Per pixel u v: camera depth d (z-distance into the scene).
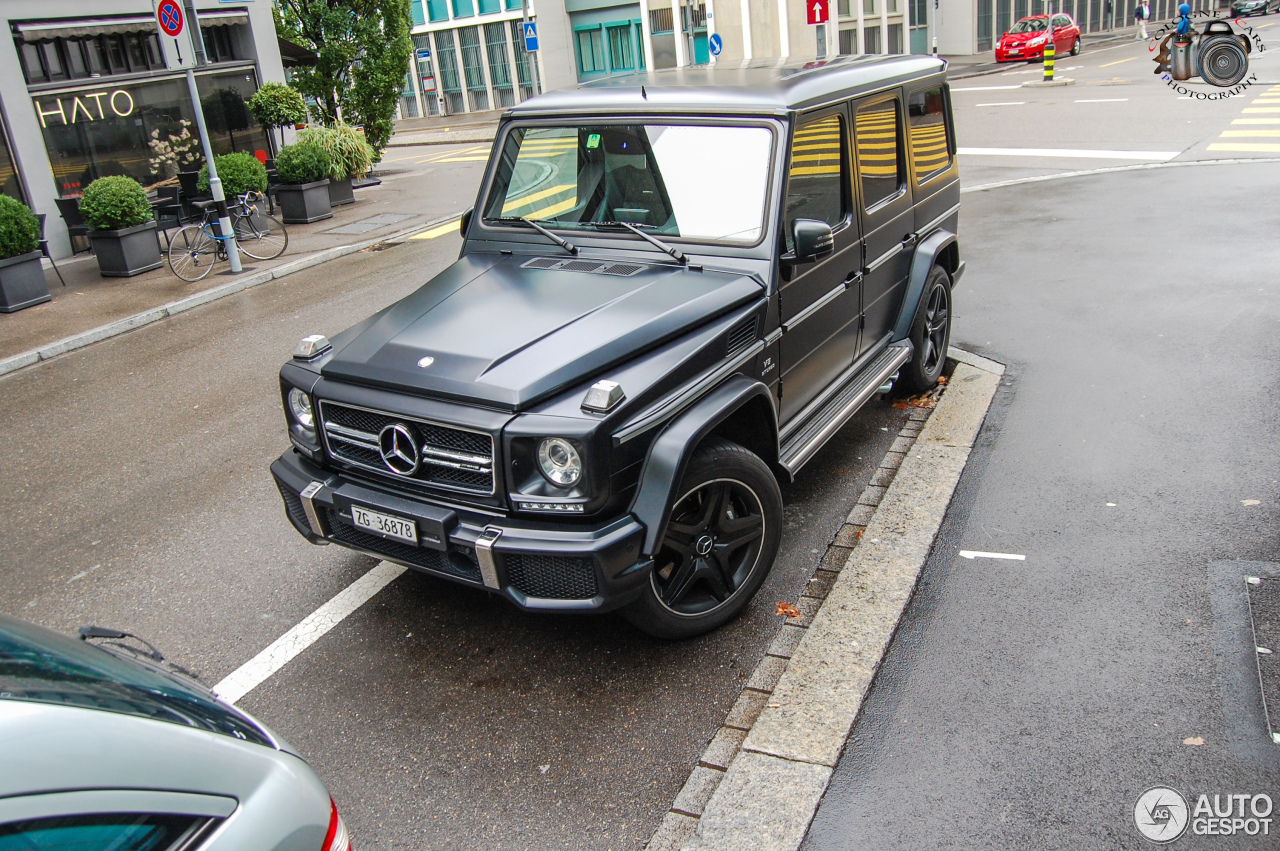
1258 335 6.86
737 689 3.76
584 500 3.34
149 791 1.79
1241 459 5.16
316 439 3.93
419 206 16.27
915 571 4.38
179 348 9.27
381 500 3.67
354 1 20.08
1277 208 10.32
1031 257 9.48
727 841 3.03
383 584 4.72
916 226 5.92
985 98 23.77
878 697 3.62
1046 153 15.27
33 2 13.25
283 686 3.99
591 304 3.93
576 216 4.62
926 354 6.29
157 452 6.68
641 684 3.82
